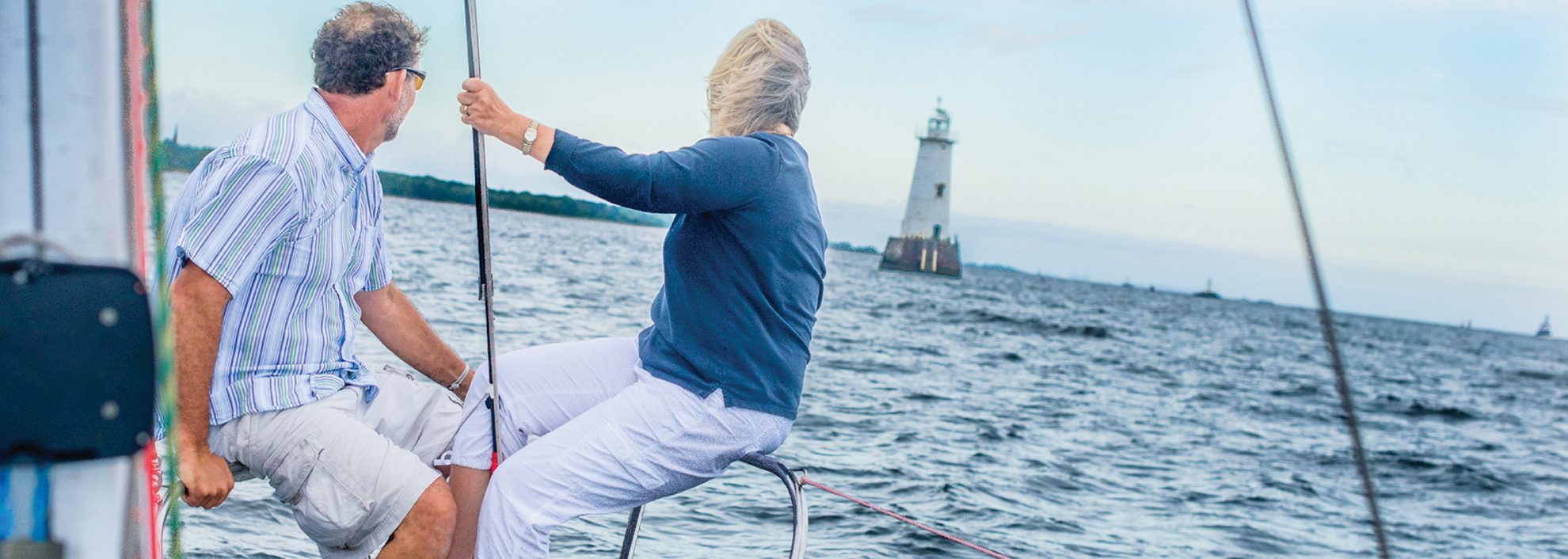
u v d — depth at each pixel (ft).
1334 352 4.75
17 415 2.99
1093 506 42.73
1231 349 211.20
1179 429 85.20
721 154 6.94
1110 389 113.60
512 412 7.82
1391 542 49.85
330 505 7.41
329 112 7.52
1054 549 33.88
